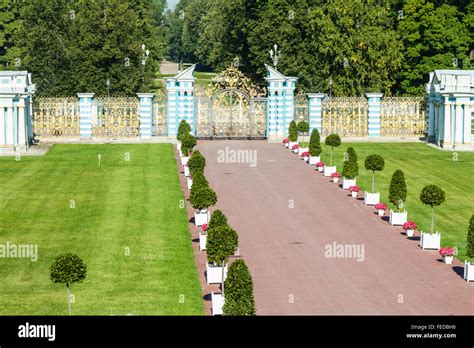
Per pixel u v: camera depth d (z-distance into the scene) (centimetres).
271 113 11294
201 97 11325
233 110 11419
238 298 4084
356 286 4991
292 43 14075
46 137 11119
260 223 6475
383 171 8725
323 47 13438
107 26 13750
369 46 13312
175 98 11181
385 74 13450
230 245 4816
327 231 6259
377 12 13688
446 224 6500
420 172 8662
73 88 13588
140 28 16850
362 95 13175
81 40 13712
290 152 10081
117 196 7331
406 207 7069
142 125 11075
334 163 9225
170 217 6631
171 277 5153
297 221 6556
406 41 13700
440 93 10331
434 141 11006
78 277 4403
